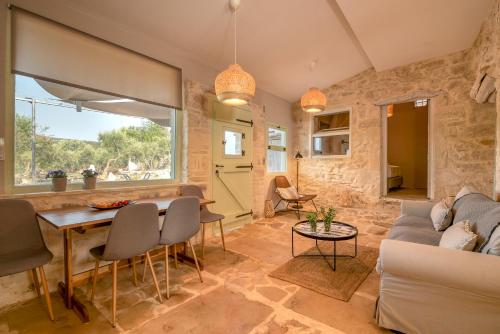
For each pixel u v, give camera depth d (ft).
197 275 8.17
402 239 7.44
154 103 10.14
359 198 17.04
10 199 6.25
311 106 11.70
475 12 10.23
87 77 8.18
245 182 14.43
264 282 7.66
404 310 5.22
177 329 5.56
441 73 14.15
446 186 14.01
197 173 11.66
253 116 15.26
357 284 7.45
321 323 5.74
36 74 7.13
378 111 16.30
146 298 6.81
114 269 5.96
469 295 4.66
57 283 7.39
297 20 10.46
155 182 10.41
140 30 9.32
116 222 5.84
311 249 10.44
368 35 11.84
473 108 13.21
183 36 10.07
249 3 9.02
